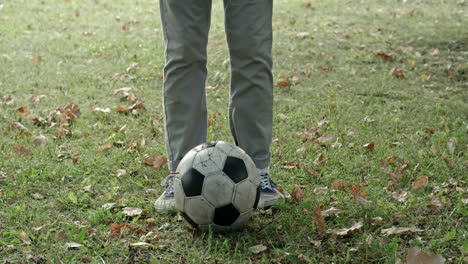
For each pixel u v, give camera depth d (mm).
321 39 7215
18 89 5238
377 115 4621
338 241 2738
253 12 2787
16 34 7367
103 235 2791
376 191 3264
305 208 3021
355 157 3719
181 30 2836
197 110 2982
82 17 8594
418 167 3574
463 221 2902
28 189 3316
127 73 5883
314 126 4367
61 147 3938
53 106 4844
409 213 2996
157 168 3580
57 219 2988
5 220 2947
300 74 5832
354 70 5836
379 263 2533
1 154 3791
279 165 3672
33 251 2652
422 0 9414
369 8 9000
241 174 2670
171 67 2912
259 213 3020
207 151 2705
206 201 2643
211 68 6039
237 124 3018
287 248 2648
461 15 8312
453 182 3336
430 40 6938
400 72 5668
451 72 5719
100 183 3438
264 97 2957
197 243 2725
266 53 2891
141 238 2754
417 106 4801
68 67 6035
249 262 2566
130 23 8281
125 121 4516
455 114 4578
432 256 2430
